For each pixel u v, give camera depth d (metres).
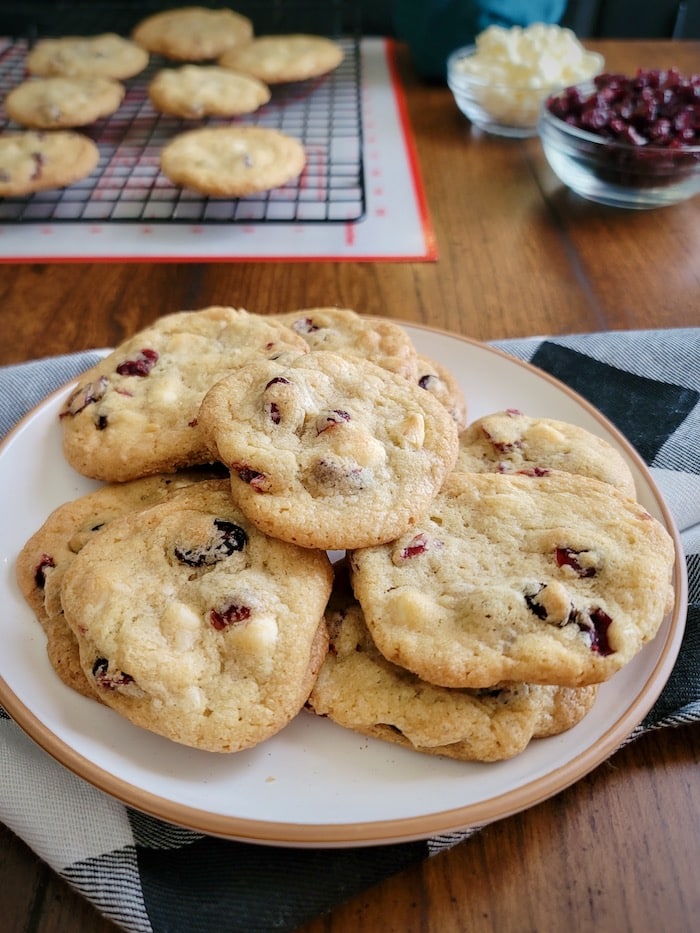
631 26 0.72
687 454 0.29
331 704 0.20
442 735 0.19
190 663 0.19
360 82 0.60
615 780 0.20
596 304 0.39
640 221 0.45
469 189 0.48
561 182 0.48
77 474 0.26
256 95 0.54
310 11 0.71
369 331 0.29
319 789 0.18
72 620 0.20
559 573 0.20
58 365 0.32
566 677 0.18
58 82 0.55
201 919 0.18
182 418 0.25
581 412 0.28
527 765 0.19
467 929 0.18
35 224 0.44
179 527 0.21
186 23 0.63
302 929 0.18
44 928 0.18
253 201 0.46
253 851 0.19
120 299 0.39
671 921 0.18
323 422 0.22
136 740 0.19
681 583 0.21
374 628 0.19
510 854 0.19
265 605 0.20
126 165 0.49
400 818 0.17
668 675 0.20
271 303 0.38
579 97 0.47
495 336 0.36
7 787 0.19
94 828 0.19
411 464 0.22
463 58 0.55
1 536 0.25
